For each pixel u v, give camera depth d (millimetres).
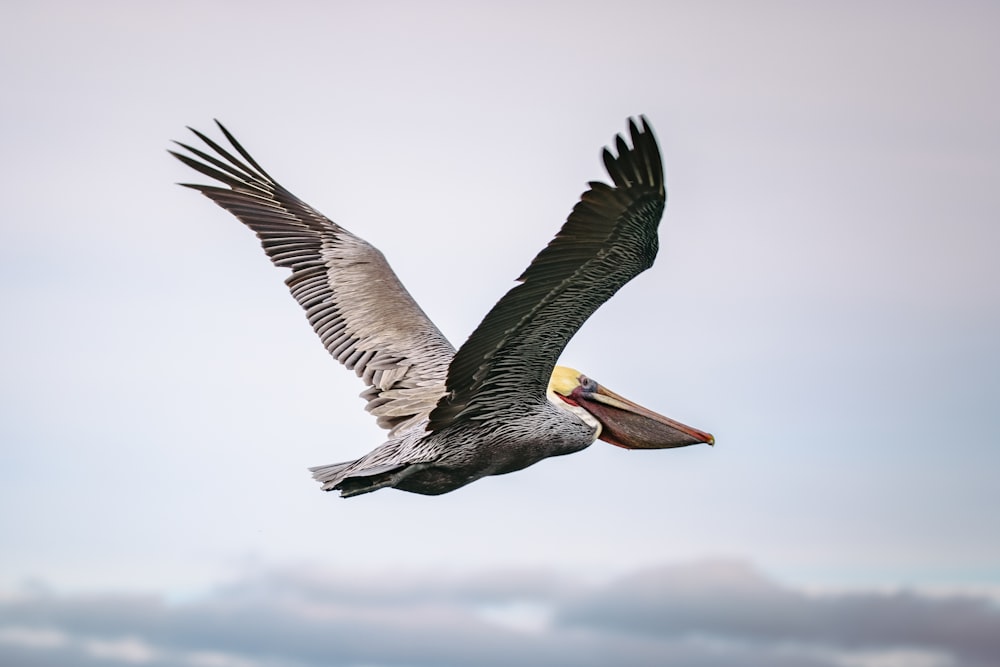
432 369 14812
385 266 15961
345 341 15312
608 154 10898
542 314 12359
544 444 13641
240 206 16250
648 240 11547
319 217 16328
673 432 15773
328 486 13508
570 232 11312
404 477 13492
